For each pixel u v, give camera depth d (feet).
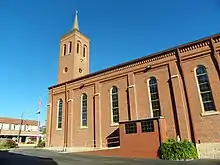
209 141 60.80
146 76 80.74
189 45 71.67
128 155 67.56
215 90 63.46
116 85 89.25
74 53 129.39
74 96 105.81
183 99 68.74
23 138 223.10
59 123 108.06
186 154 57.16
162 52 77.66
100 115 90.53
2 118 211.82
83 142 92.94
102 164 48.47
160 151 61.62
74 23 141.18
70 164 48.42
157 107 75.05
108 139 84.48
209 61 66.69
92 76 100.07
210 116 62.49
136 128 69.00
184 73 70.95
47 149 103.40
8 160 56.39
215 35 66.64
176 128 67.82
